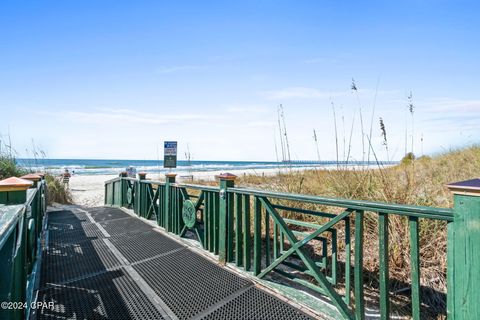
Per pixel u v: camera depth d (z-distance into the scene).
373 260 3.11
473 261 1.38
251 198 4.69
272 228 4.20
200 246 3.96
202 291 2.67
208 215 3.76
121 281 2.87
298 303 2.44
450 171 5.45
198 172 31.75
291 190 4.73
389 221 3.16
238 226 3.25
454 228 1.46
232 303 2.45
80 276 2.97
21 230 1.93
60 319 2.15
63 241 4.29
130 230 4.96
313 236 2.40
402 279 2.84
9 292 1.56
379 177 4.30
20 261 1.93
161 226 5.12
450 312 1.46
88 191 14.29
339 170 4.90
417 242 1.73
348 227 2.26
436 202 3.49
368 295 2.75
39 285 2.73
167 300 2.48
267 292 2.66
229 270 3.17
